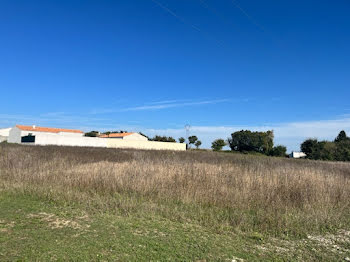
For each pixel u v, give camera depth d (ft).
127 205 21.42
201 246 14.53
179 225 17.99
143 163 40.09
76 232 15.85
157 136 237.86
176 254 13.38
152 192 26.45
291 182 29.17
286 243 15.75
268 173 34.65
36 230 15.99
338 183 31.09
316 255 14.15
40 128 198.29
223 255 13.58
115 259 12.52
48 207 21.35
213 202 24.20
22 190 26.21
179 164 39.55
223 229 17.61
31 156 52.29
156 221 18.58
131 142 169.78
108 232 16.01
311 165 63.26
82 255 12.75
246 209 22.88
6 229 16.03
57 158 51.13
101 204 21.94
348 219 20.97
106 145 159.53
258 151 203.82
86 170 34.27
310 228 18.33
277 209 22.21
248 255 13.76
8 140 185.06
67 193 24.68
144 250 13.65
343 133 204.85
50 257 12.40
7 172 34.37
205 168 35.17
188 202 23.95
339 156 131.85
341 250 14.99
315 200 25.11
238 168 40.14
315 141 143.74
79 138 150.10
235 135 215.10
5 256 12.32
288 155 191.11
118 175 30.60
